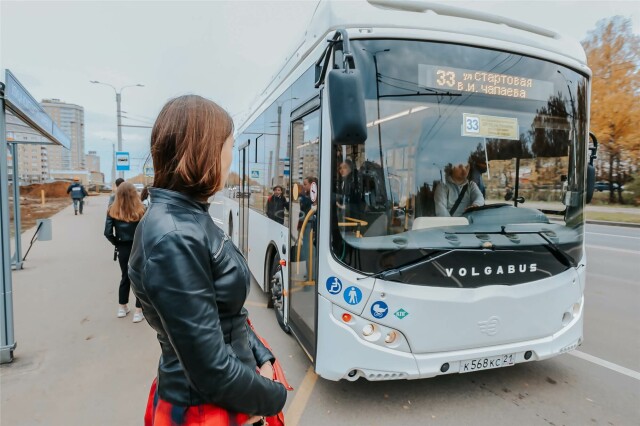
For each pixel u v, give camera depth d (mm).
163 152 1271
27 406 3396
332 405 3404
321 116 3156
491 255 3080
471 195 3203
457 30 3166
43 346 4590
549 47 3457
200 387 1146
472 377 3871
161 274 1121
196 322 1117
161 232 1165
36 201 38969
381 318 2924
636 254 10422
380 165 2996
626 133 20891
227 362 1164
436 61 3115
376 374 2961
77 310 5820
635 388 3682
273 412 1357
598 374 3939
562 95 3494
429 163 3107
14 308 5898
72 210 26781
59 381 3818
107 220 5332
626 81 20359
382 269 2932
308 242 3650
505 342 3158
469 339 3049
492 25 3281
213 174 1290
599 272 8438
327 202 3086
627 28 20125
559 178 3473
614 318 5613
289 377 3887
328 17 3111
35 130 5930
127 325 5238
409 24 3074
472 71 3201
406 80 3047
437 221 3094
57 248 11016
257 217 6328
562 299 3344
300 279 3914
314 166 3496
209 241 1239
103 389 3682
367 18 3020
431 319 2961
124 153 27406
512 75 3311
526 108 3361
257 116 6496
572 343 3443
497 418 3225
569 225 3484
